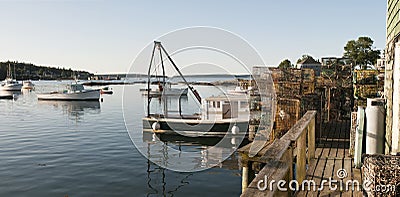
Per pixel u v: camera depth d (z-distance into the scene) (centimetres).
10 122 1922
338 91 917
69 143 1288
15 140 1365
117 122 1870
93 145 1240
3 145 1263
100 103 3203
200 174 838
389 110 388
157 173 860
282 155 231
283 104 704
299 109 689
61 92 3541
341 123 816
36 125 1795
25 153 1125
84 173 888
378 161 269
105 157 1051
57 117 2142
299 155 342
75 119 2031
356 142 415
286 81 823
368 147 415
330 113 891
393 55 378
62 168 938
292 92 786
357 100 859
